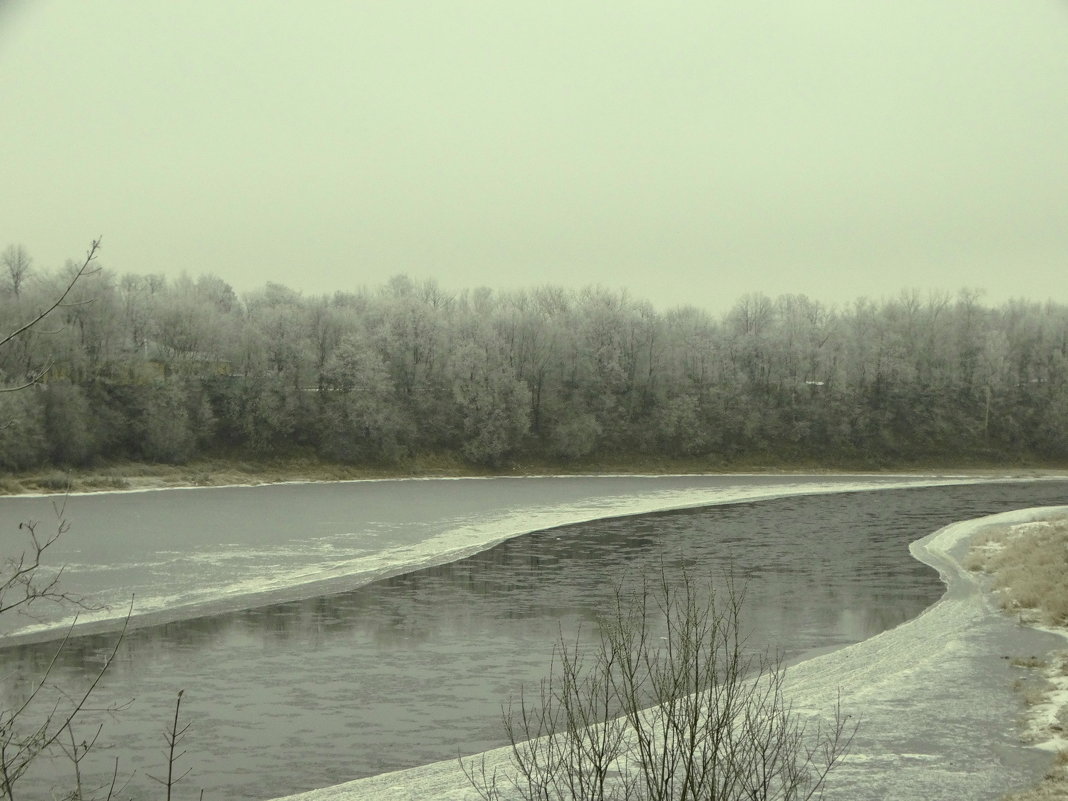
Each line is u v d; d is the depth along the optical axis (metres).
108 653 28.48
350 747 20.50
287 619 33.53
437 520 64.44
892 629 31.11
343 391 108.25
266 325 106.69
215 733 21.42
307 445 103.12
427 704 23.55
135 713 22.81
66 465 84.56
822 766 16.78
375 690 24.81
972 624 30.56
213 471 93.25
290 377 103.50
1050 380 131.25
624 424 118.19
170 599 36.66
